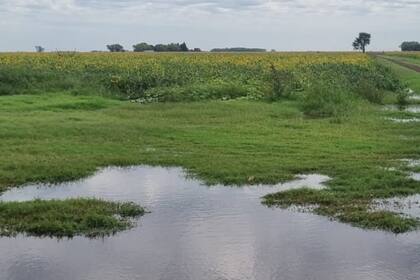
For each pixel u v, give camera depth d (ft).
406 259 23.75
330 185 35.12
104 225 27.66
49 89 86.28
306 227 27.66
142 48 336.08
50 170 37.76
